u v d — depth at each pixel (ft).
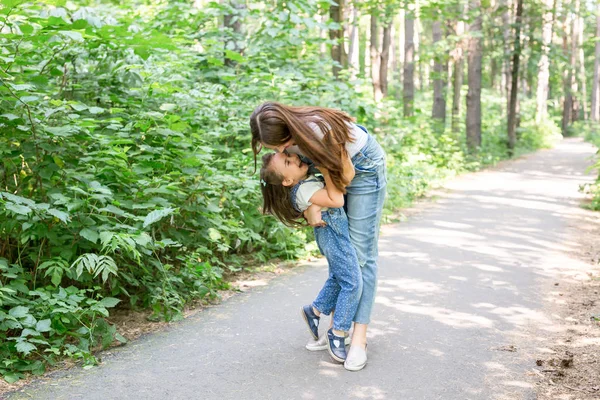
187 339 12.30
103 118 16.92
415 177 33.06
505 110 99.30
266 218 19.25
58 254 13.25
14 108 13.46
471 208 29.71
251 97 23.94
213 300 15.03
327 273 17.54
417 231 23.76
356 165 10.53
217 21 32.78
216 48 26.23
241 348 11.77
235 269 17.04
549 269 17.88
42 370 10.61
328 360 11.17
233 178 17.29
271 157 10.48
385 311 13.89
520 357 11.19
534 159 62.59
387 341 12.05
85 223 13.00
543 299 14.85
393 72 119.55
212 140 20.63
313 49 31.96
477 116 58.49
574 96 127.54
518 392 9.75
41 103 14.11
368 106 28.02
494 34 63.52
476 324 13.01
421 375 10.43
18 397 9.62
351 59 60.80
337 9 37.63
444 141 48.55
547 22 63.57
